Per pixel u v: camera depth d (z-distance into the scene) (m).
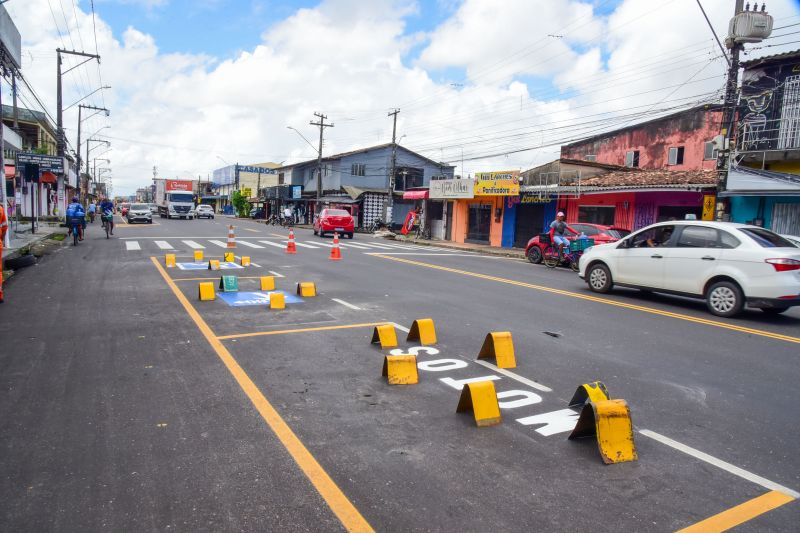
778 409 5.05
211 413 4.57
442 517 3.13
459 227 32.12
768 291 8.95
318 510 3.18
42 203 41.19
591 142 34.06
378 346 6.91
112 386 5.18
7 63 15.38
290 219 44.44
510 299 10.84
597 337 7.75
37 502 3.20
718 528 3.11
